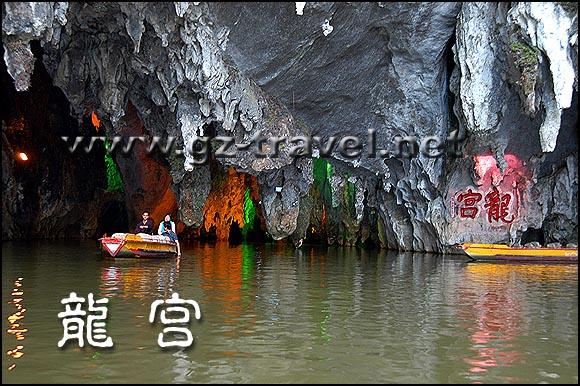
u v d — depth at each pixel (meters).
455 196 16.08
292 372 4.75
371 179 18.81
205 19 11.37
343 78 14.02
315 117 14.87
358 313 7.20
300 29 12.38
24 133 20.83
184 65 11.93
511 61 12.20
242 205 24.91
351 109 14.91
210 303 7.78
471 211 16.03
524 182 15.80
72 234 24.72
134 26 11.13
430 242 17.61
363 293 8.86
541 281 10.35
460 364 5.03
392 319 6.84
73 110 15.27
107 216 25.92
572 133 15.00
